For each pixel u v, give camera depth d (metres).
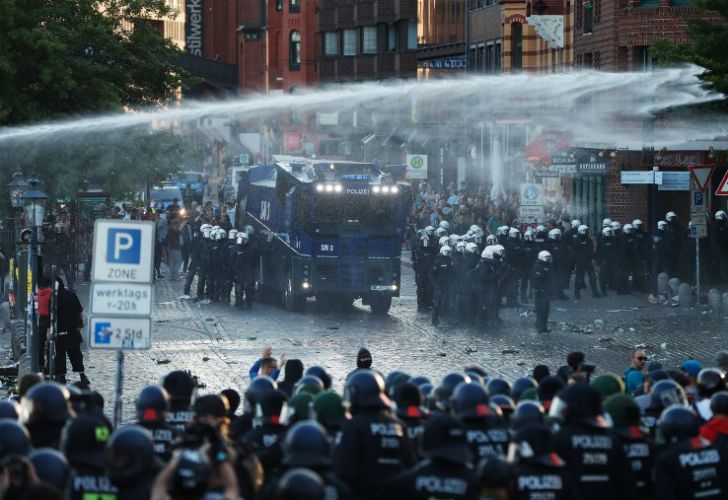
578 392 24.48
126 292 37.44
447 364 62.34
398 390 26.58
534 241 85.00
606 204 113.38
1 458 21.61
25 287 69.69
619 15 109.81
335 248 82.88
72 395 29.11
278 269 87.56
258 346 69.56
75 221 101.44
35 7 96.75
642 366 41.59
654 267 85.62
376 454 24.48
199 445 21.66
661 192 109.19
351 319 81.50
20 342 63.78
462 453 22.44
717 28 82.75
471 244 77.12
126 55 98.88
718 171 103.19
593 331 73.25
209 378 59.03
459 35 172.88
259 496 22.17
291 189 84.75
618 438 25.14
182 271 110.06
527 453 22.69
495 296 75.69
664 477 24.34
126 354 67.12
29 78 95.62
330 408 26.20
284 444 22.89
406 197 83.31
